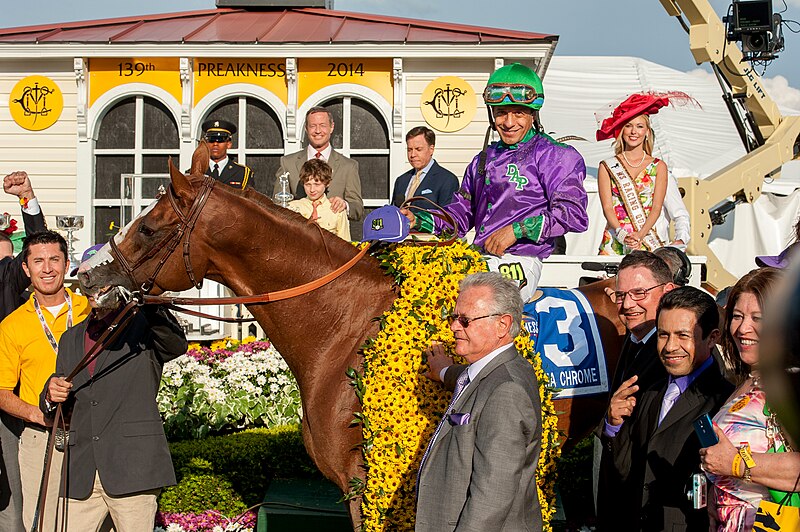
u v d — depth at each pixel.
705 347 3.07
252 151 10.39
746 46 9.91
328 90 10.29
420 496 2.84
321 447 3.60
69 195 10.40
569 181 4.02
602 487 3.38
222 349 7.30
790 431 0.79
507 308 2.85
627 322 3.58
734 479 2.55
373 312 3.66
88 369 3.92
